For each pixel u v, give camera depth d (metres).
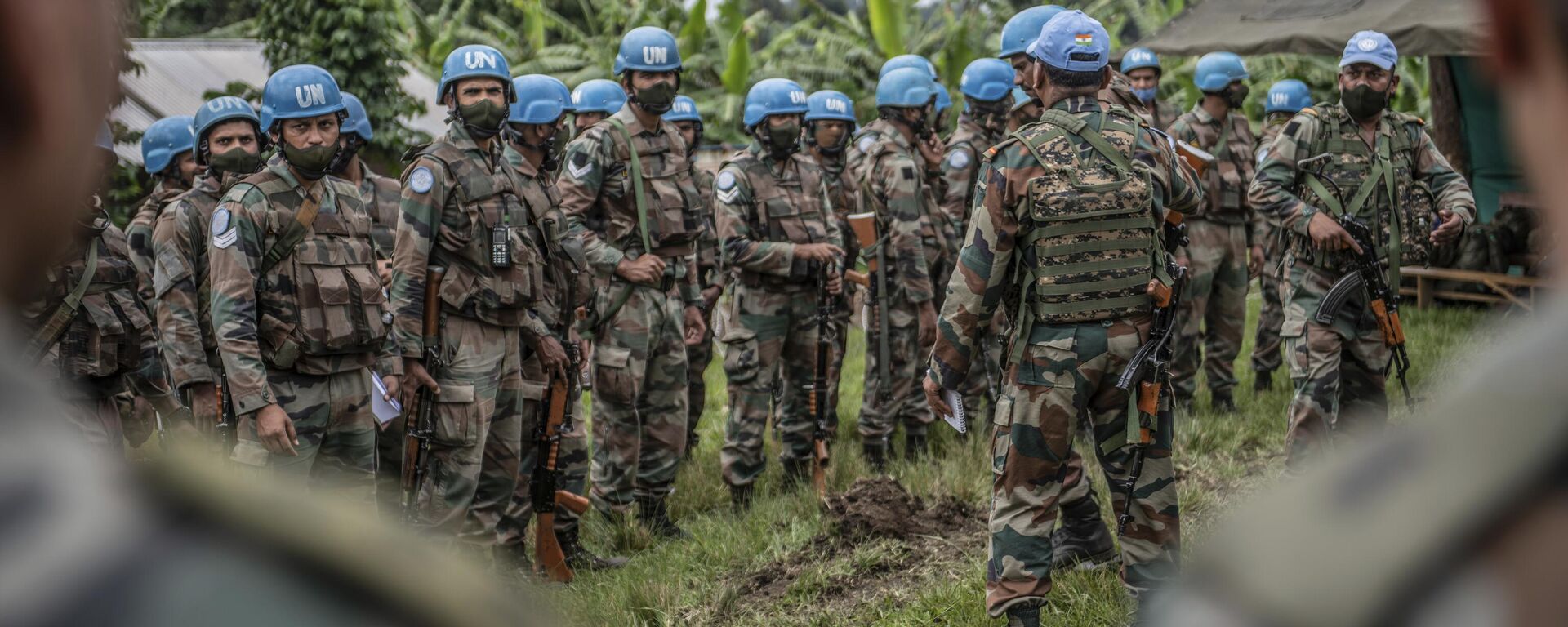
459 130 4.60
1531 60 0.36
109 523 0.33
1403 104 14.99
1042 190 3.58
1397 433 0.38
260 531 0.35
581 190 5.27
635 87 5.42
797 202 6.00
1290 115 8.68
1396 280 5.09
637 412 5.47
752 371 5.87
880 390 6.32
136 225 5.36
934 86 6.52
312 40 12.40
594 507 5.63
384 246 6.04
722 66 16.44
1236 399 7.64
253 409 3.95
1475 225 10.69
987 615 4.11
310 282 4.16
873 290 6.41
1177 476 5.77
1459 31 7.29
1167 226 3.95
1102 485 5.52
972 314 3.69
